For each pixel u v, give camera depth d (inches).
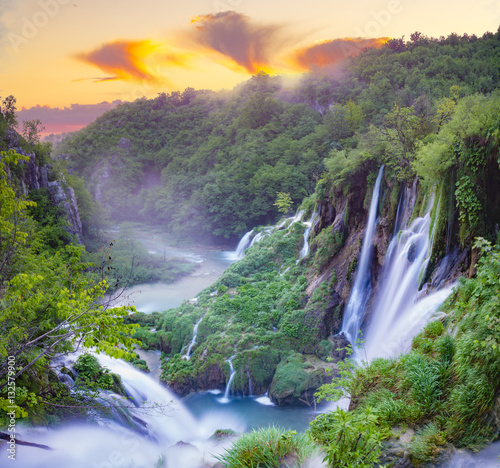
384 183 1488.7
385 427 473.1
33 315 554.6
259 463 411.8
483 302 551.2
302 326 1509.6
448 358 532.1
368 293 1461.6
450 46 6806.1
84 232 3705.7
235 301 1718.8
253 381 1407.5
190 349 1599.4
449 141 998.4
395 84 5689.0
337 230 1734.7
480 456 422.3
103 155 7421.3
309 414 1266.0
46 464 603.5
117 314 482.6
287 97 7637.8
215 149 6176.2
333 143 4239.7
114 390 1027.3
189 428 1178.6
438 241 1048.2
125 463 703.1
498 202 890.1
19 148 2923.2
